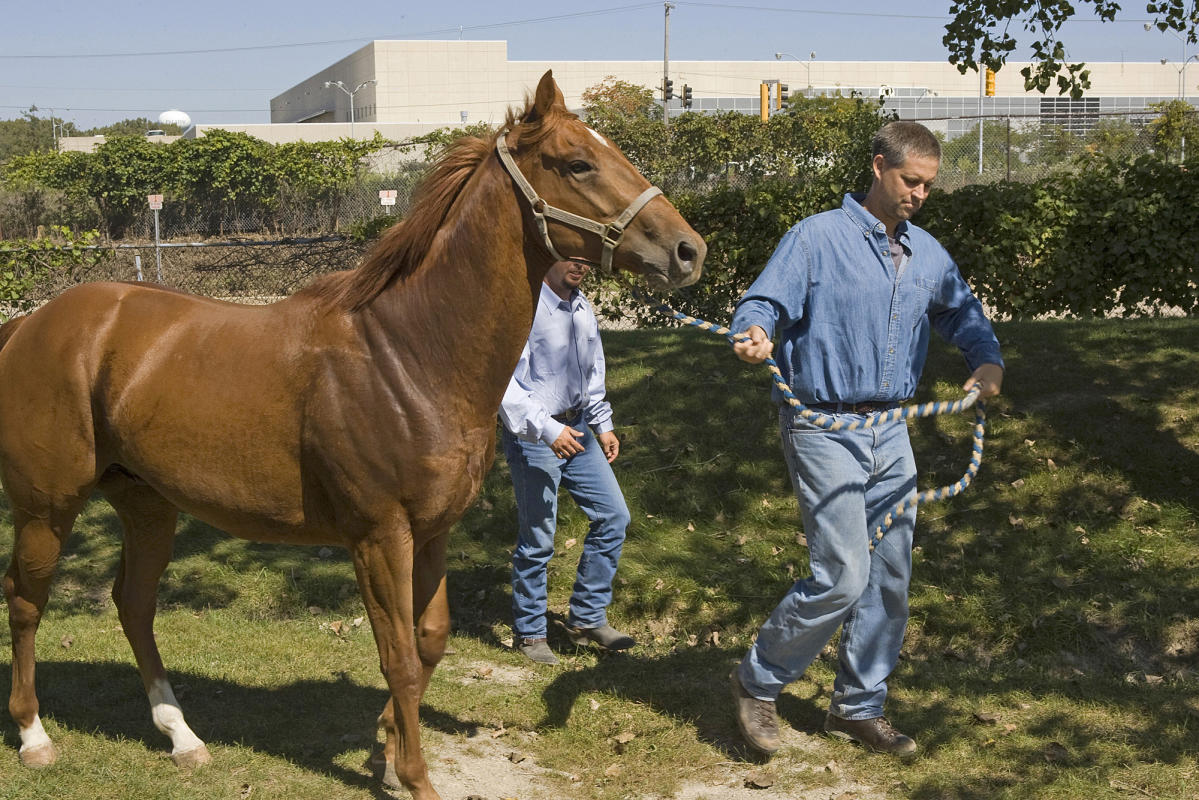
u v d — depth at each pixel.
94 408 3.43
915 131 3.36
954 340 3.71
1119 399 6.66
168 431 3.29
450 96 57.97
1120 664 4.60
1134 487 5.85
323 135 44.00
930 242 3.59
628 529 5.94
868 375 3.45
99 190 25.20
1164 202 9.32
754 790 3.61
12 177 26.69
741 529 5.91
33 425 3.46
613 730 4.04
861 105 10.74
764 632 3.69
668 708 4.21
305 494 3.24
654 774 3.71
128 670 4.52
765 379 7.40
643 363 7.92
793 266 3.40
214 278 15.40
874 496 3.62
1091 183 9.59
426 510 3.13
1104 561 5.26
